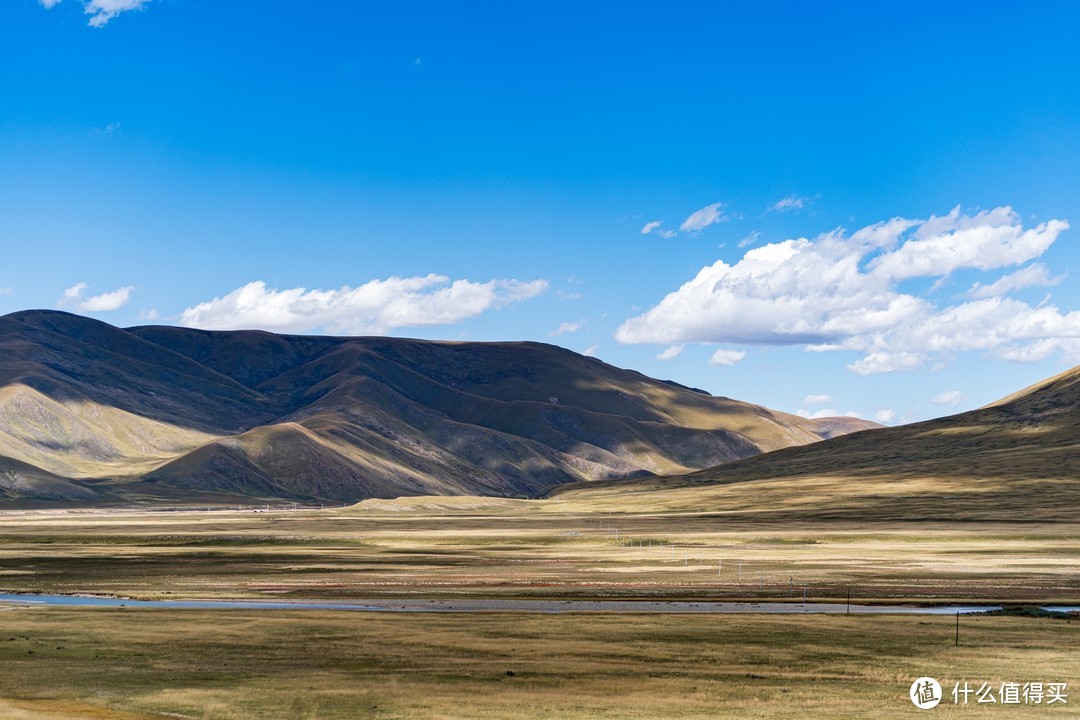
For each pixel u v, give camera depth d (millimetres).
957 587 102562
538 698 52000
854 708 50094
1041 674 58938
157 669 59562
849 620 78312
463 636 70750
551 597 95938
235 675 57906
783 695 53031
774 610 87000
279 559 136750
